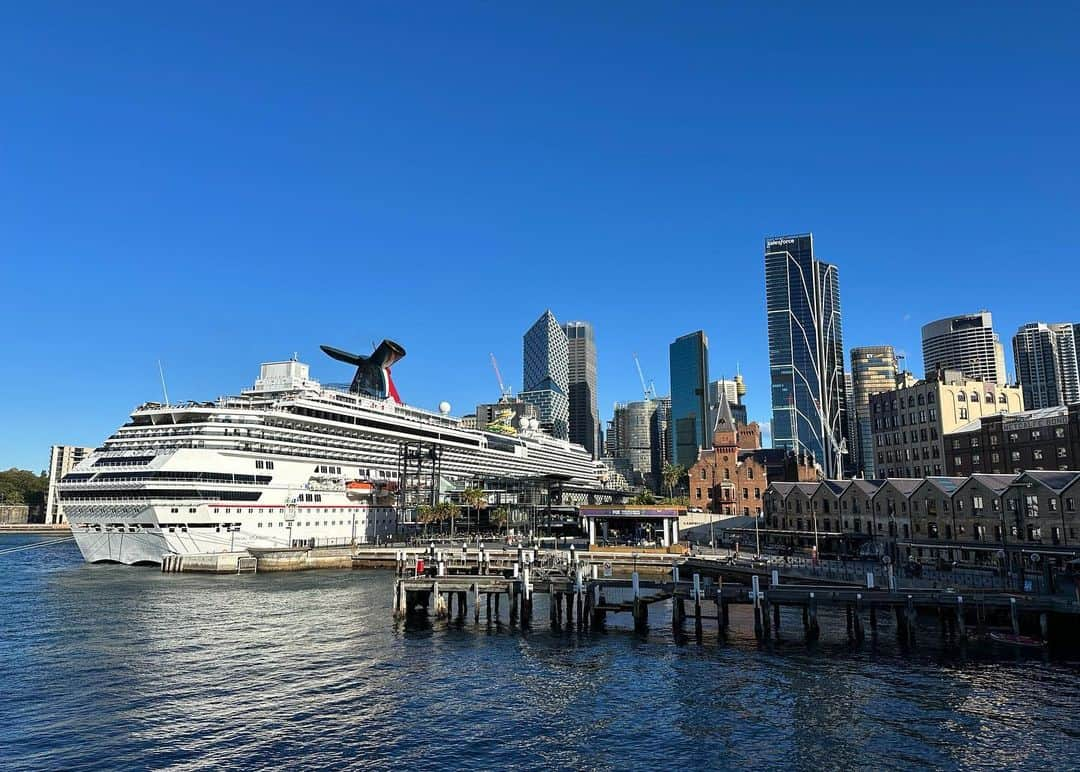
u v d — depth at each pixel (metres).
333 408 131.38
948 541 91.88
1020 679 44.47
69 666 48.94
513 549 107.12
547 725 37.72
